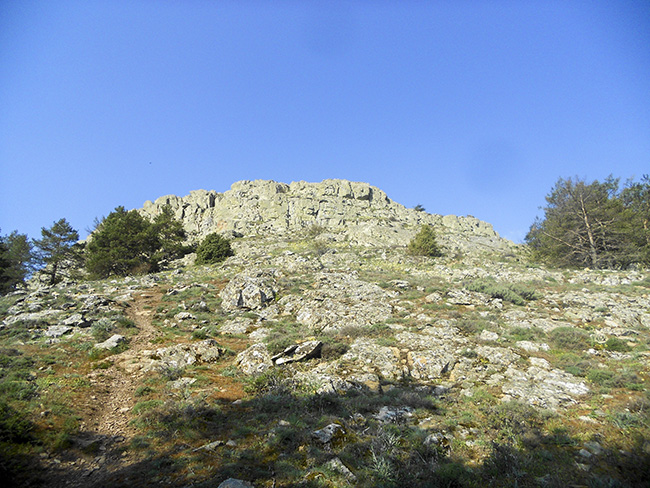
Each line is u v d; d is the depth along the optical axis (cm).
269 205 8500
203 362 1488
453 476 718
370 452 816
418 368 1434
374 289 2691
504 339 1708
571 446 865
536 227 4831
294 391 1180
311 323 1983
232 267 4225
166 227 5794
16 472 696
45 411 938
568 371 1370
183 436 888
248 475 715
